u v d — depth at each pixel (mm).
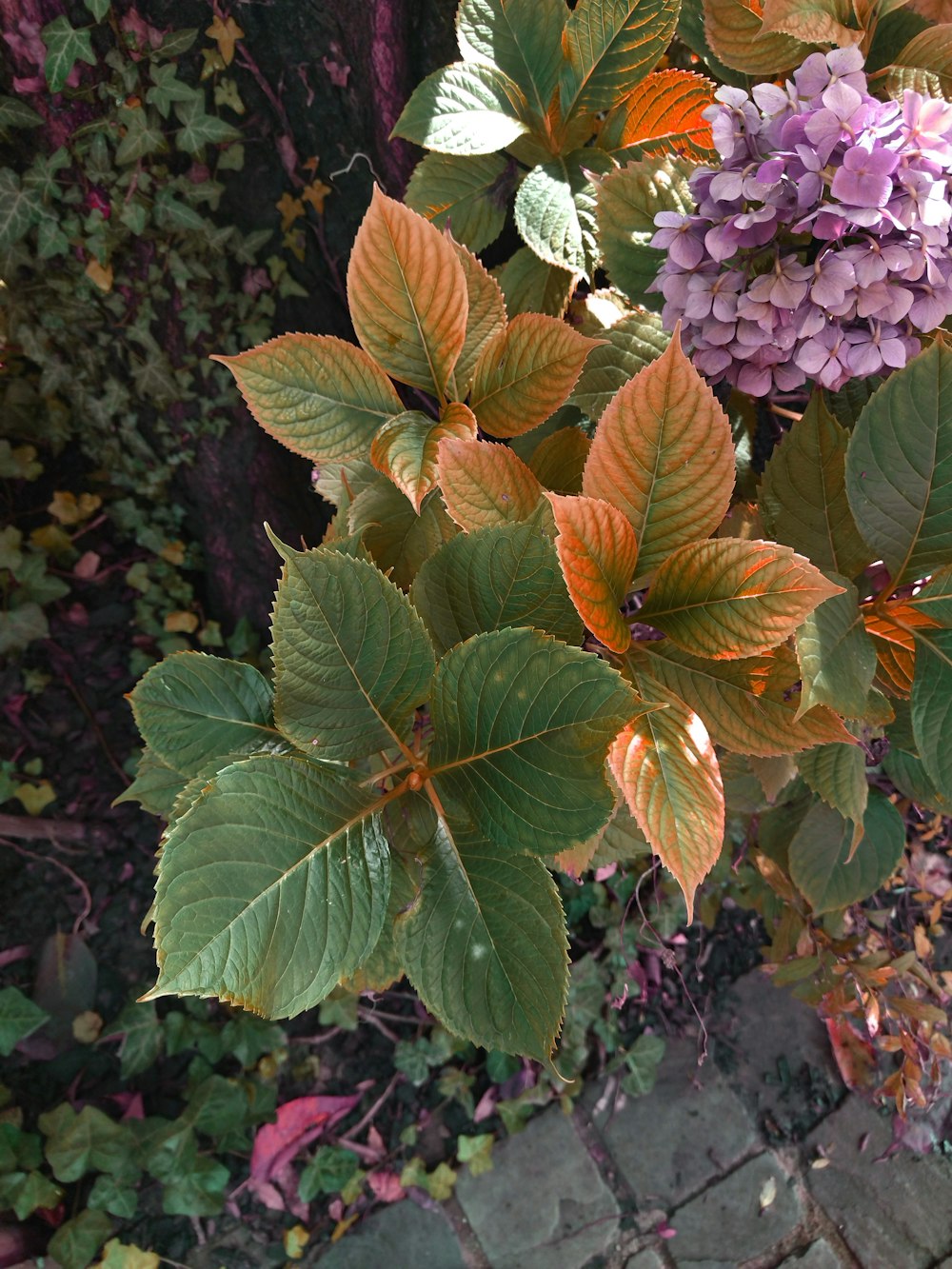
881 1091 794
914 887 1062
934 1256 898
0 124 762
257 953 343
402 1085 1001
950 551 462
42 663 1053
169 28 721
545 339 471
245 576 1068
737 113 478
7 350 925
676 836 381
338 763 405
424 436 453
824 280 468
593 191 625
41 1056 957
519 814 375
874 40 561
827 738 439
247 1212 938
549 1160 970
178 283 849
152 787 515
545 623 418
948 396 433
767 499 535
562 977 370
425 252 429
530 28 601
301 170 800
